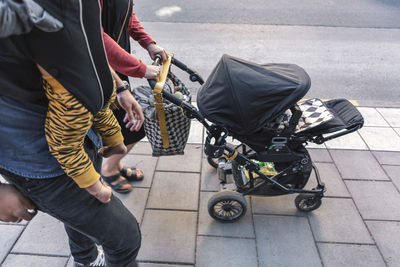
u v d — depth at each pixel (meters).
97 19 0.96
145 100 2.20
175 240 2.50
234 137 2.17
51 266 2.31
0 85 0.85
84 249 1.93
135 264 1.87
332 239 2.52
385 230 2.58
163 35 6.01
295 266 2.34
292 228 2.60
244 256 2.40
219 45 5.73
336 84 4.71
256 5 7.39
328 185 2.97
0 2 0.65
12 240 2.46
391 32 6.24
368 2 7.57
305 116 2.25
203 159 3.27
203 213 2.72
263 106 1.93
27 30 0.74
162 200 2.83
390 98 4.42
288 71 2.11
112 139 1.40
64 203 1.22
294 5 7.41
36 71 0.90
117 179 2.83
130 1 2.01
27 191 1.17
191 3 7.41
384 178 3.04
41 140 1.07
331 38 6.01
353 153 3.34
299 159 2.34
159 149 2.42
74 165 1.06
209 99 2.02
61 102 0.92
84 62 0.92
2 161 1.07
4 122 0.98
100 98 1.04
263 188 2.54
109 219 1.37
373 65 5.19
